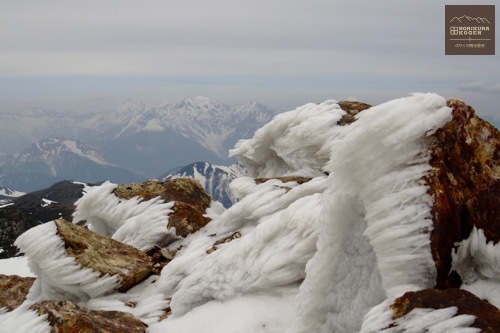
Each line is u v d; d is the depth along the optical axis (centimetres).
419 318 431
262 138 1489
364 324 463
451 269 486
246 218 1119
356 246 566
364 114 511
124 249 1145
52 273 1023
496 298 460
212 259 923
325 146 1230
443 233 484
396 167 507
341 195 554
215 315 817
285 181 1220
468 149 518
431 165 502
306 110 1363
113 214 1411
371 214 509
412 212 488
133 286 1073
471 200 502
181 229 1270
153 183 1472
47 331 774
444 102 514
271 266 799
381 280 525
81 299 1049
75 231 1105
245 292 839
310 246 774
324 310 597
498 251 478
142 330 851
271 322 744
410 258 479
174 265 1016
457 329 405
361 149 509
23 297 1169
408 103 509
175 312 905
